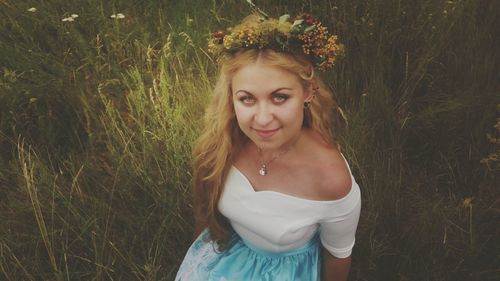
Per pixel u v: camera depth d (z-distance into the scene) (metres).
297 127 1.45
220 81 1.58
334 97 2.69
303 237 1.63
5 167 2.52
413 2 3.03
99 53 2.79
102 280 2.16
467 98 2.73
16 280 2.14
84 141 2.70
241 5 3.20
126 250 2.20
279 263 1.73
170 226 2.26
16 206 2.33
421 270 2.24
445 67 2.89
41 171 2.37
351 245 1.70
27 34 3.03
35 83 2.80
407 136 2.69
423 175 2.59
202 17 3.15
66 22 3.02
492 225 2.33
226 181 1.67
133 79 2.78
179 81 2.77
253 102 1.41
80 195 2.30
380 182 2.36
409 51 2.92
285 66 1.35
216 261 1.85
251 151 1.62
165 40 2.99
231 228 1.85
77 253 2.26
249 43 1.37
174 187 2.35
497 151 2.50
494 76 2.88
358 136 2.51
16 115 2.61
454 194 2.55
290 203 1.57
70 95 2.72
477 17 3.08
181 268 1.96
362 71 2.84
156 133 2.53
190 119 2.50
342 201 1.55
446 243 2.26
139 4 3.25
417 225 2.31
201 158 1.72
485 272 2.20
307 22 1.38
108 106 2.50
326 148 1.56
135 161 2.41
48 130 2.65
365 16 3.00
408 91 2.80
